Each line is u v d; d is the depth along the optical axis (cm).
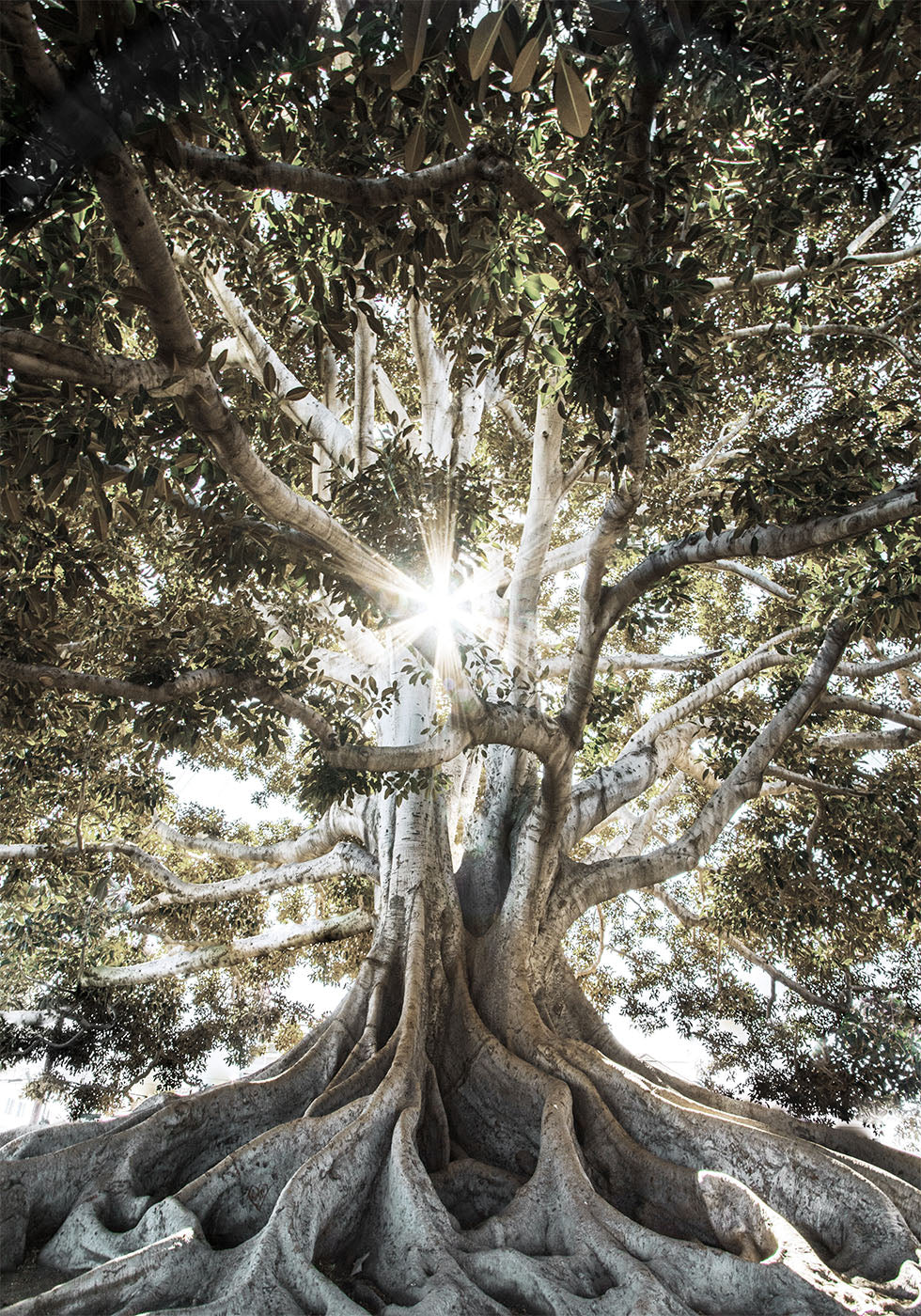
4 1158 776
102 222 553
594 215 509
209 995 1609
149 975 1268
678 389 566
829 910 1235
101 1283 522
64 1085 1445
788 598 1147
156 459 530
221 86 361
